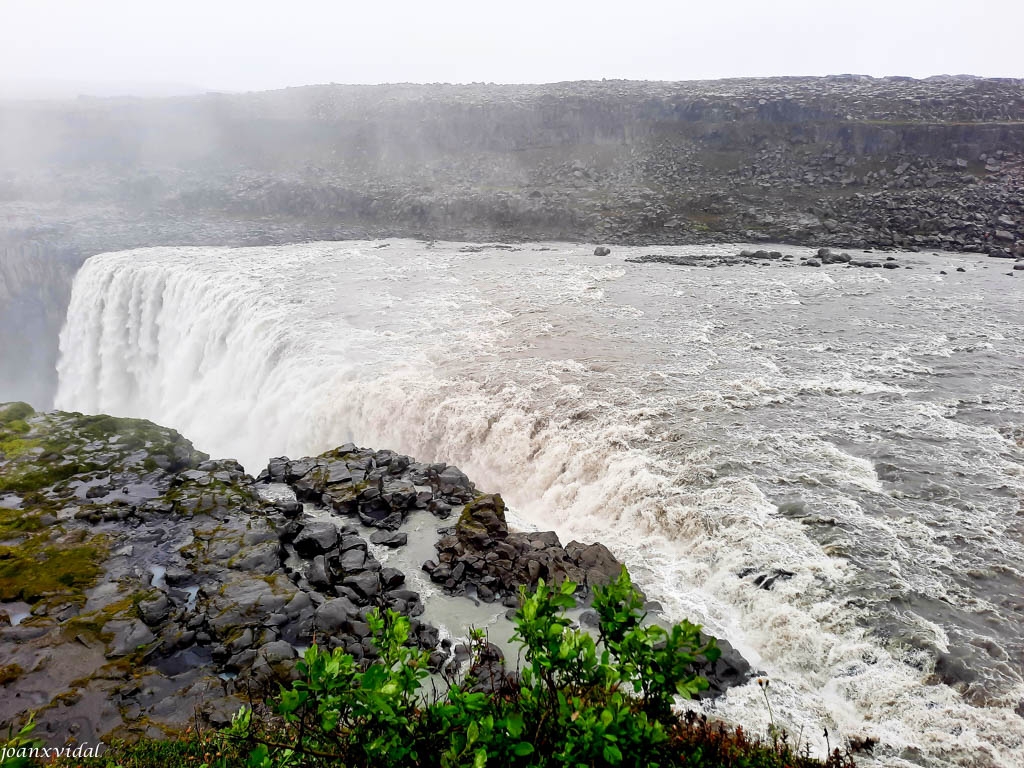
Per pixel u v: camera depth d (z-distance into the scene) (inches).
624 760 162.4
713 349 1053.8
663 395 881.5
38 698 397.7
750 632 503.2
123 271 1644.9
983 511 614.9
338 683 167.3
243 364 1246.3
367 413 928.9
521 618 179.9
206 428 1222.3
